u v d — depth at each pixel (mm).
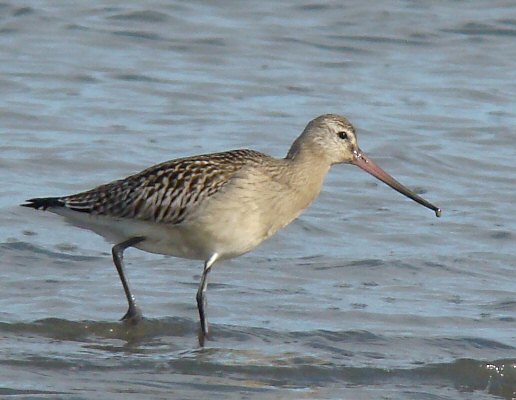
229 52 25078
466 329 13664
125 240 13875
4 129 20359
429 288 14945
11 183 18031
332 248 16234
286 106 22281
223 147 20000
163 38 25531
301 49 25438
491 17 27203
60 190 17891
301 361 12633
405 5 27812
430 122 21797
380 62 25016
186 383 12023
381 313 14062
